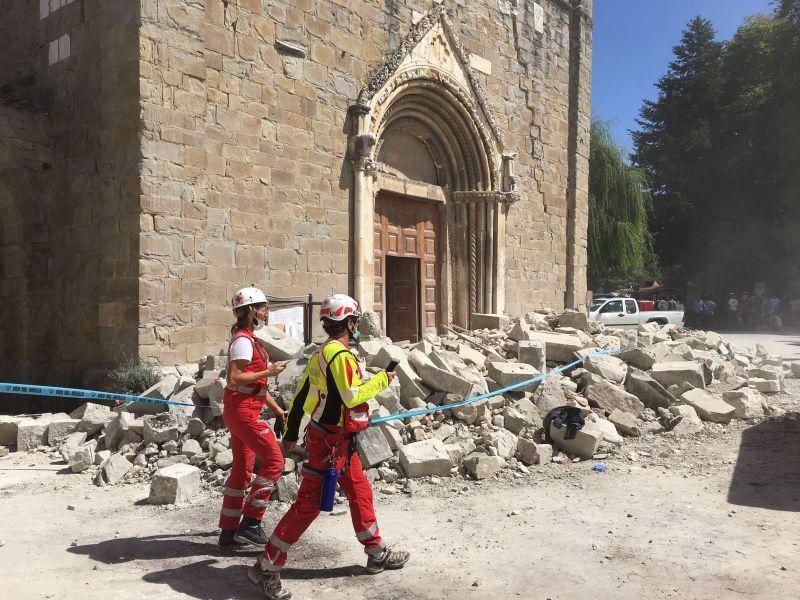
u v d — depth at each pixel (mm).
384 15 13297
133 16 9047
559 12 18688
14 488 6148
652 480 6227
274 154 11016
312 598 3785
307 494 3811
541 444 7102
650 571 4105
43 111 10203
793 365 12320
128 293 9039
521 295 17094
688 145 42000
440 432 6953
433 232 15625
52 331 10117
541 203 17922
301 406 4219
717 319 37875
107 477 6297
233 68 10367
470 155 15594
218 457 6262
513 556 4379
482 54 15852
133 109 9031
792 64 32375
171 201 9320
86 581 4020
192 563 4320
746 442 7586
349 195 12500
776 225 39500
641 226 29188
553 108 18422
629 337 11891
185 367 9227
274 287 10945
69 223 9930
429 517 5215
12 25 11078
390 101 13234
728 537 4691
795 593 3785
